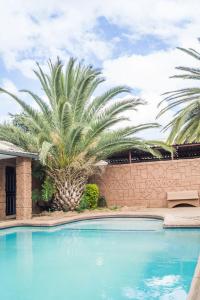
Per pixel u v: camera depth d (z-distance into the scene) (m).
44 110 15.76
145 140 16.41
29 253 7.66
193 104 17.89
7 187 16.72
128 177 17.34
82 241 9.08
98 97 16.22
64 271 5.96
